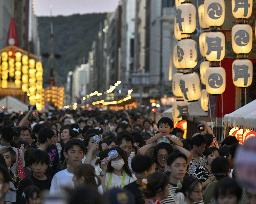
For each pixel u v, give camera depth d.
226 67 50.91
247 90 51.47
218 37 41.94
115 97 87.00
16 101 90.56
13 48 106.88
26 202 15.76
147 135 38.72
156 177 15.84
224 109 51.22
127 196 11.59
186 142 24.81
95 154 23.03
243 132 32.41
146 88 193.50
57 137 34.16
